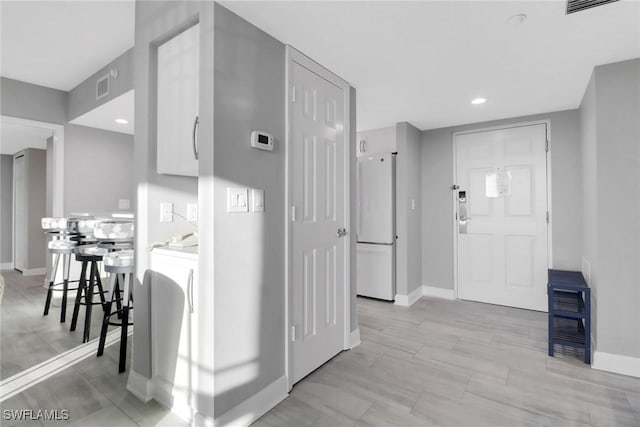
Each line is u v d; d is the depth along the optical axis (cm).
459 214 399
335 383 209
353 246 272
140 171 196
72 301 372
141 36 196
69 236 329
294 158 210
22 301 374
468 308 365
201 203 159
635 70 220
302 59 217
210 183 155
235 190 166
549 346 249
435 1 163
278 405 186
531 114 350
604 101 230
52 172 411
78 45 269
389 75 251
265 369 183
